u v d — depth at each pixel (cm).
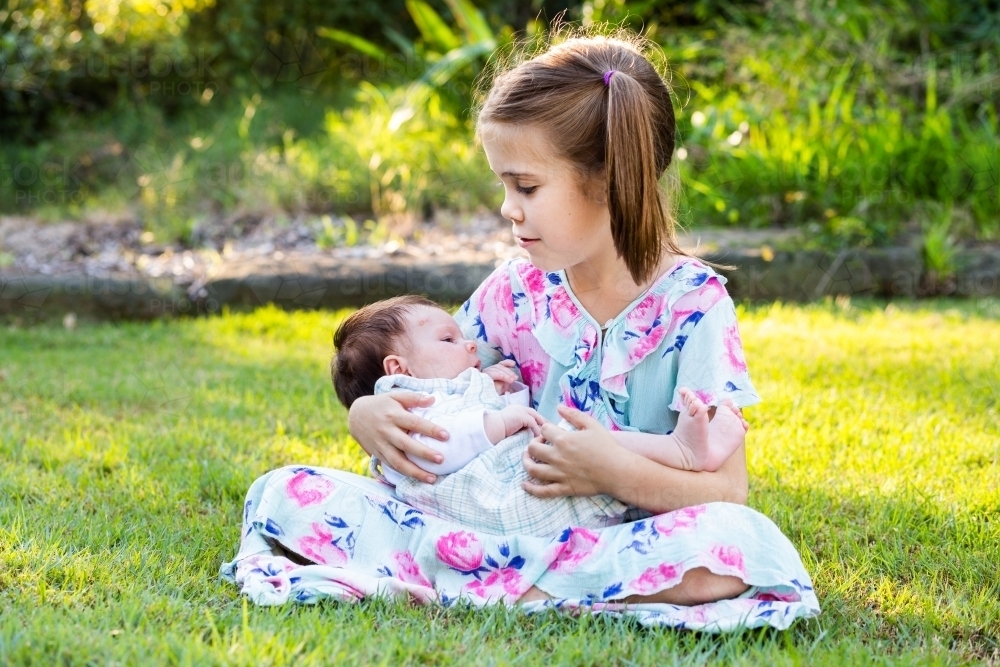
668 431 244
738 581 220
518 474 237
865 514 296
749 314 575
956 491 311
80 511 285
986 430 378
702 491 227
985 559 262
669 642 210
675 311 240
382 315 259
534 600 229
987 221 692
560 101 223
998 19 829
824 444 357
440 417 241
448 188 755
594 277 245
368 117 848
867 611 235
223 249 702
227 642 199
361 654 199
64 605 215
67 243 707
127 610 213
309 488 248
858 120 733
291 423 388
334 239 705
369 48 905
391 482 251
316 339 539
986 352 489
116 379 454
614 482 224
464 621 221
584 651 203
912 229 677
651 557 221
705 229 681
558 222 228
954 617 230
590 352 244
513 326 261
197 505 302
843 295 627
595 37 258
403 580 238
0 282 587
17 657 188
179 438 363
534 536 232
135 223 750
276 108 907
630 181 221
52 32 845
